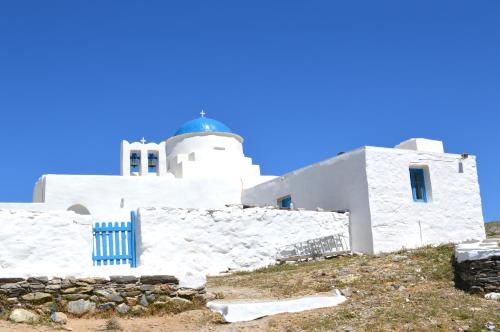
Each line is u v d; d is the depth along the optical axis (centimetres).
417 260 1645
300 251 2206
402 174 2311
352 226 2297
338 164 2384
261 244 2142
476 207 2472
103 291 1266
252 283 1625
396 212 2259
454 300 1270
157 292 1293
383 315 1162
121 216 2512
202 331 1132
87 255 1809
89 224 1833
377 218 2216
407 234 2262
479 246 1609
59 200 2755
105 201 2830
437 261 1592
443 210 2377
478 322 1107
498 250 1355
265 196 2859
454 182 2438
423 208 2327
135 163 3388
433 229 2331
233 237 2097
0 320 1160
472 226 2438
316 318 1180
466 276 1388
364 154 2250
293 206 2641
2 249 1714
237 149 3538
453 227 2388
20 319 1162
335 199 2391
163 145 3397
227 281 1730
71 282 1259
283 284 1551
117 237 1906
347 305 1281
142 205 2878
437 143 2589
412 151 2356
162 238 1955
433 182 2378
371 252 2184
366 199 2228
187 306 1294
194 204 2967
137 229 1944
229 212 2112
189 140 3472
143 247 1912
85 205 2792
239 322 1198
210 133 3481
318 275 1609
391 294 1351
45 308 1220
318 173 2494
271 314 1245
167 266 1775
